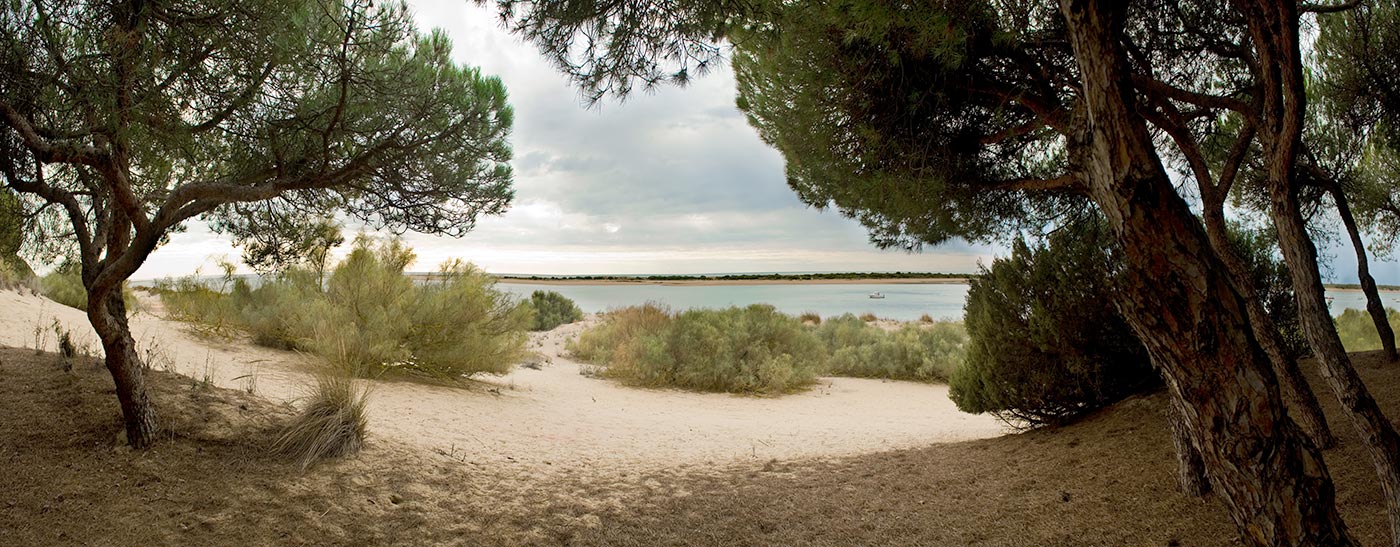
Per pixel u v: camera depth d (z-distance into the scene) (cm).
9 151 444
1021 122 538
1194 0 523
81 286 1357
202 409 505
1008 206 670
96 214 500
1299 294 337
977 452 585
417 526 392
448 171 698
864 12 384
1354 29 573
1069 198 649
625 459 629
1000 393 648
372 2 489
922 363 1505
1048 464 495
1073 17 263
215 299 1125
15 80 369
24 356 568
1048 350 620
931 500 447
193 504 378
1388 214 755
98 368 551
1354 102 602
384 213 686
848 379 1485
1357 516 337
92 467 395
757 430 862
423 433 616
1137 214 257
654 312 1820
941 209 605
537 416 841
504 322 1098
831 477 532
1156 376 621
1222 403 256
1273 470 251
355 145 606
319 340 897
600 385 1252
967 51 445
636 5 422
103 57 361
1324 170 604
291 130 545
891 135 512
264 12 409
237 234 765
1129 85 259
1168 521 361
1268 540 255
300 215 734
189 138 436
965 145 537
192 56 397
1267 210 682
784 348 1424
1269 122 346
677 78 451
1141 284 264
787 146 624
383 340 926
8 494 352
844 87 495
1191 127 607
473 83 699
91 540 329
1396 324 1166
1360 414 303
